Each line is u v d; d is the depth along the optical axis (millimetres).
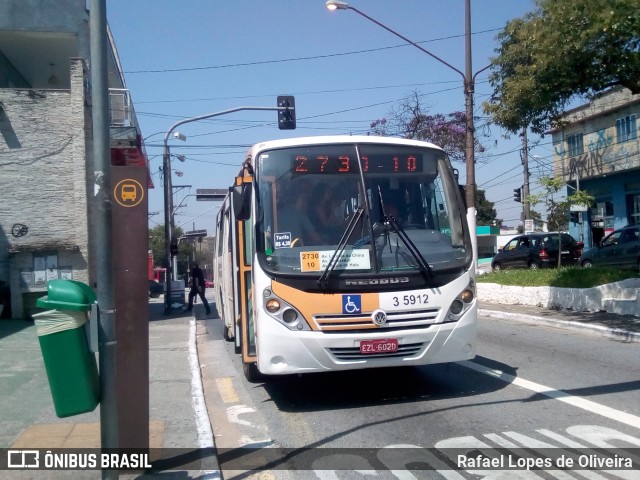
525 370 10000
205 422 7664
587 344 12227
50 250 20219
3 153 20469
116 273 5895
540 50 13312
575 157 33375
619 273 17234
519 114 14664
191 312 24484
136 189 5922
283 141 8500
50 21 23438
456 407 7961
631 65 12781
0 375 10594
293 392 9266
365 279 7766
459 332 8047
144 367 5930
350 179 8328
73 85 20781
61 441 6816
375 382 9547
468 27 20359
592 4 12320
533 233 30344
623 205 31078
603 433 6746
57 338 5031
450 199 8594
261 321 7754
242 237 8906
